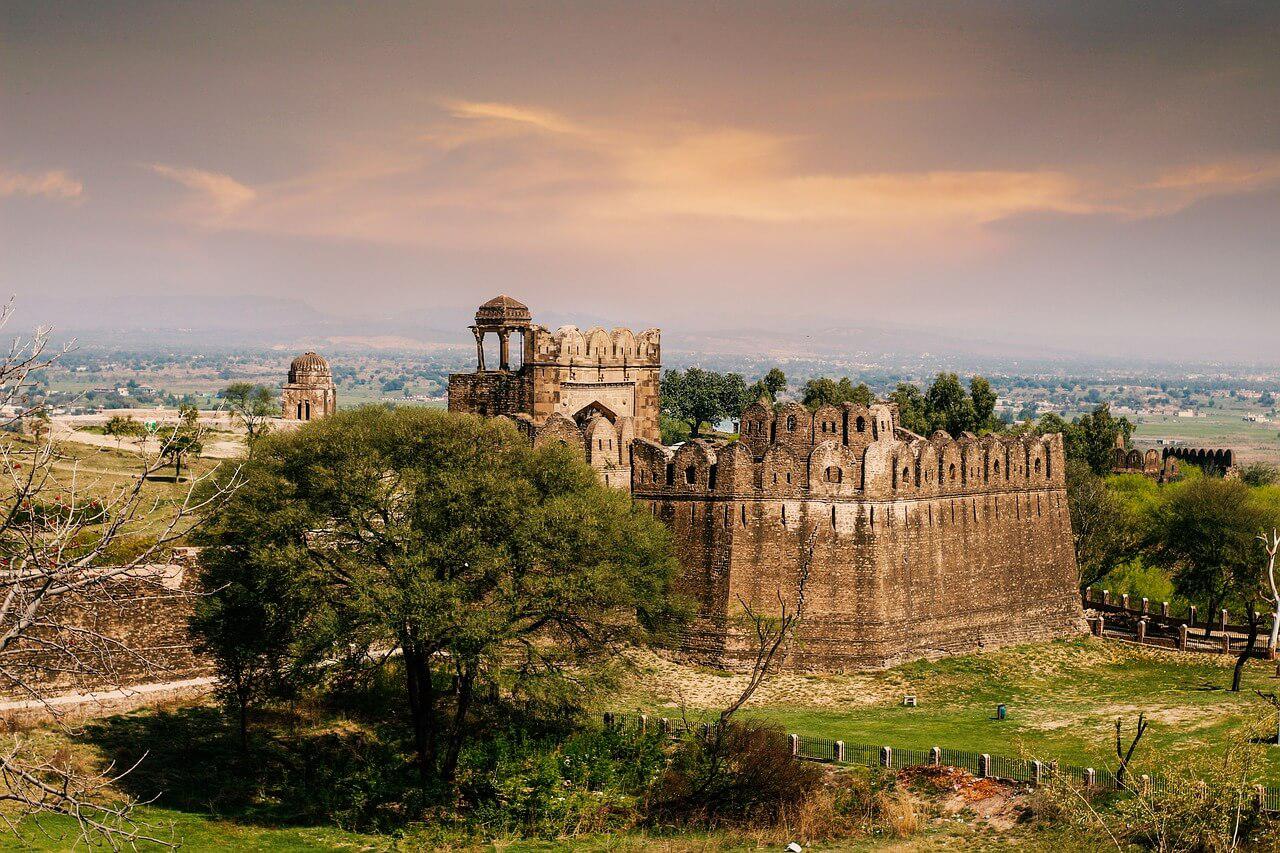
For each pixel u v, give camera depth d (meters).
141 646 61.94
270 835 50.03
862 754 60.81
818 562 78.44
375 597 54.66
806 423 96.81
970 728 66.44
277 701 62.16
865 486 78.56
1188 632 91.62
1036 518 89.69
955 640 82.94
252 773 57.12
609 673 62.47
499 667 59.16
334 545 59.09
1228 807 46.12
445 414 63.56
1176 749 58.06
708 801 55.62
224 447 134.00
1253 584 95.44
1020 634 87.06
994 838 50.66
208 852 46.28
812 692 74.19
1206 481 106.38
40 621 25.56
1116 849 46.16
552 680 60.09
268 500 57.00
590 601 60.22
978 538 85.50
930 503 82.25
